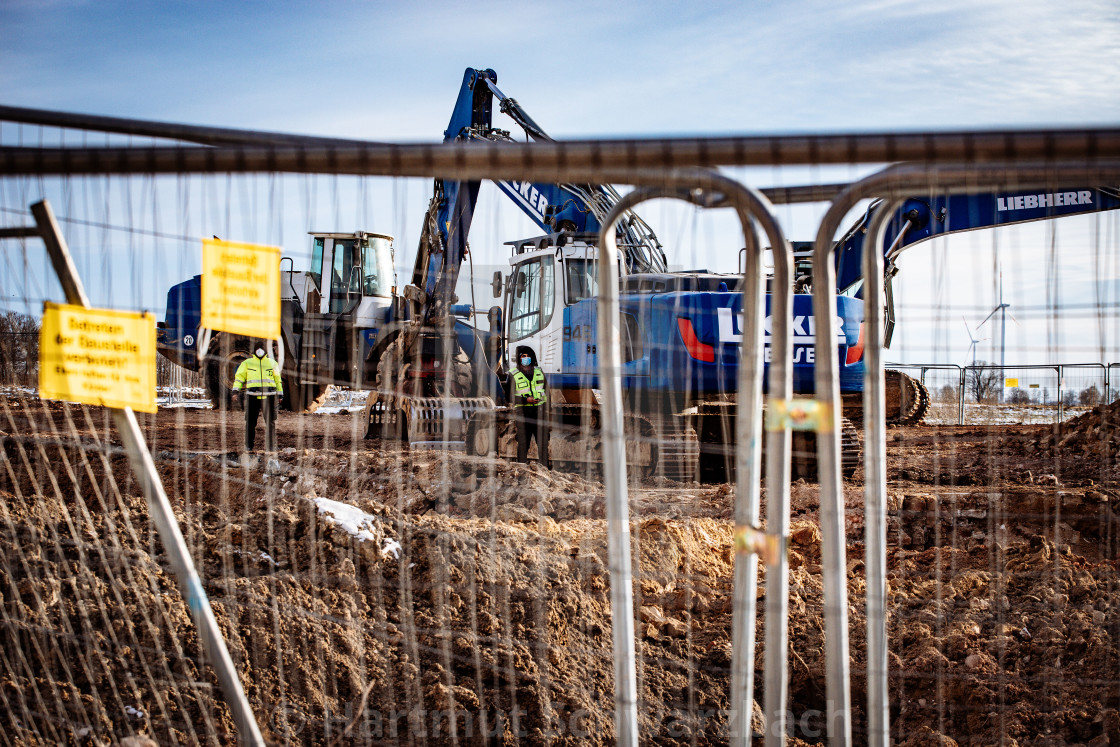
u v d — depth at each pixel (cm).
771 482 283
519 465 991
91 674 413
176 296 1239
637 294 961
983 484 984
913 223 997
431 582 550
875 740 300
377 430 1305
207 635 316
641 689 504
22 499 530
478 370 1162
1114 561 695
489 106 1216
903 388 1562
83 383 311
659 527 695
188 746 394
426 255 1196
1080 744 462
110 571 482
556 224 1175
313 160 254
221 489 877
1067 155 219
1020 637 561
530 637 514
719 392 924
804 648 565
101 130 334
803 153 230
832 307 279
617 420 295
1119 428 1155
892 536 785
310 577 526
